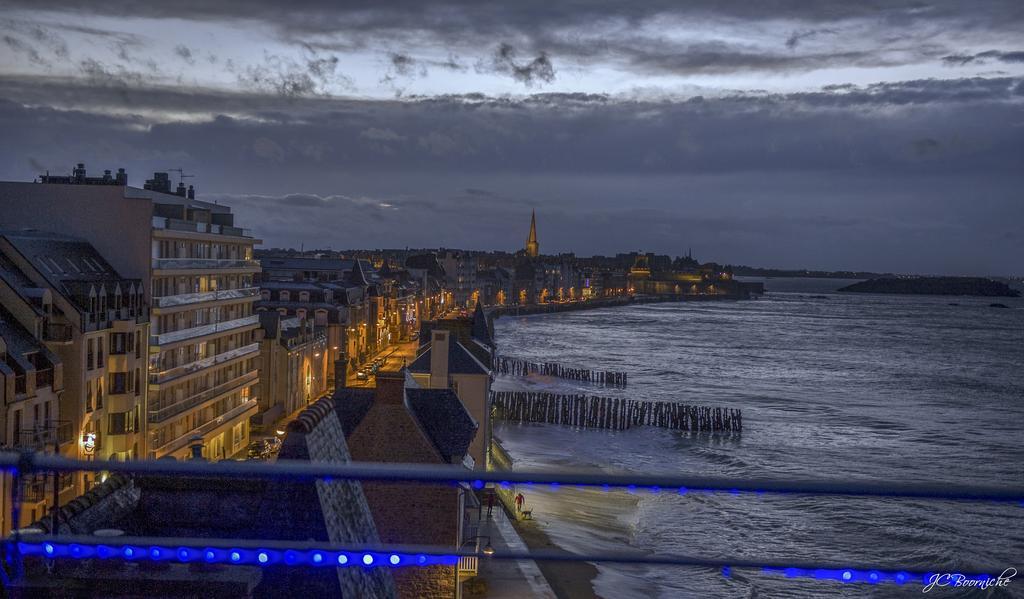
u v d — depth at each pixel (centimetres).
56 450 4956
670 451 10638
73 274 6125
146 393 6619
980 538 7081
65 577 1360
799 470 9762
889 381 18475
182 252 7494
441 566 3288
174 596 1351
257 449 8025
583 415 12275
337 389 3694
